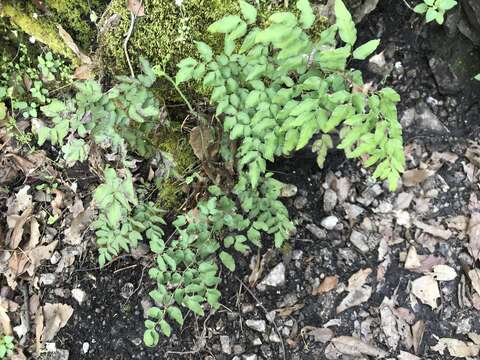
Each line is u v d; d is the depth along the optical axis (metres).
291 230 0.40
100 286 0.40
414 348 0.38
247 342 0.39
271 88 0.30
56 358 0.39
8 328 0.39
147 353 0.39
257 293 0.40
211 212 0.33
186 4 0.34
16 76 0.41
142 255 0.40
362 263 0.41
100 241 0.35
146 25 0.35
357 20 0.39
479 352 0.38
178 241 0.34
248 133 0.32
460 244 0.41
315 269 0.41
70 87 0.41
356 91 0.26
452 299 0.40
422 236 0.41
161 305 0.39
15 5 0.38
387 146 0.26
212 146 0.36
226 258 0.35
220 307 0.40
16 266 0.40
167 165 0.36
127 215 0.36
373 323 0.39
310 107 0.26
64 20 0.39
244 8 0.27
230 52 0.30
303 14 0.25
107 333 0.39
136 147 0.35
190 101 0.37
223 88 0.31
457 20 0.41
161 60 0.35
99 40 0.37
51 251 0.41
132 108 0.31
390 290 0.40
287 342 0.39
